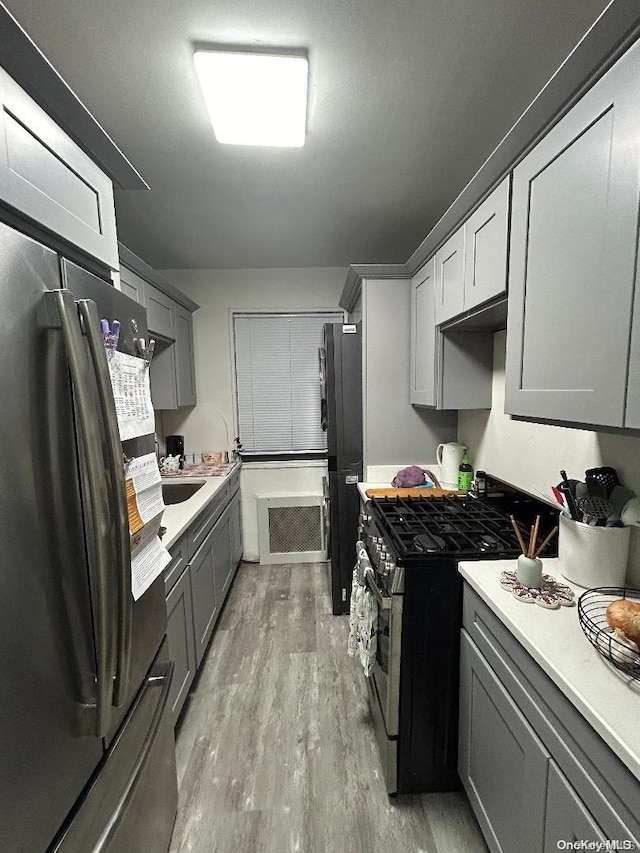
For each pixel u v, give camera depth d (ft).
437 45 3.79
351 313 10.27
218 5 3.36
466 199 4.74
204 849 4.09
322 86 4.28
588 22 3.55
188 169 5.85
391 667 4.38
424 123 4.92
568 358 3.10
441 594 4.31
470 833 4.21
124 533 2.72
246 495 11.25
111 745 2.96
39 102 2.70
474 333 6.46
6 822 1.97
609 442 3.96
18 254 2.15
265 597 9.25
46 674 2.25
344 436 8.25
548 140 3.26
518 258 3.76
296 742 5.36
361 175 6.08
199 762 5.09
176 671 5.39
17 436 2.09
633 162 2.42
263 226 7.94
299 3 3.36
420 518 5.47
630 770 1.98
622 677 2.48
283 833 4.23
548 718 2.72
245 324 10.92
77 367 2.39
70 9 3.35
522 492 5.78
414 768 4.55
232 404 11.06
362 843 4.12
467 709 4.14
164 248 9.14
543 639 2.86
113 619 2.64
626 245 2.50
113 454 2.64
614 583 3.50
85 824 2.58
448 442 8.18
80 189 3.27
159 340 8.73
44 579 2.25
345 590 8.44
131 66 3.97
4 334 2.03
